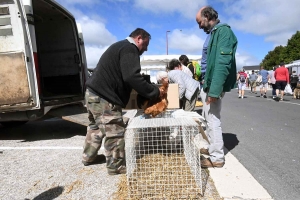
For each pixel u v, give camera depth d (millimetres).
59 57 6863
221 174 3076
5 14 4480
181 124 2545
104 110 2969
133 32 3094
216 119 3297
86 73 6984
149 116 3156
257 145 4531
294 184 2910
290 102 12367
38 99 4656
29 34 4598
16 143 4945
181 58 6543
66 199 2574
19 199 2605
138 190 2566
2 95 4602
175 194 2518
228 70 3029
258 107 10250
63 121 7480
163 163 2805
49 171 3342
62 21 6570
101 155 3688
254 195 2562
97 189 2766
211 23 3369
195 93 4965
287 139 4930
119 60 2904
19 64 4539
